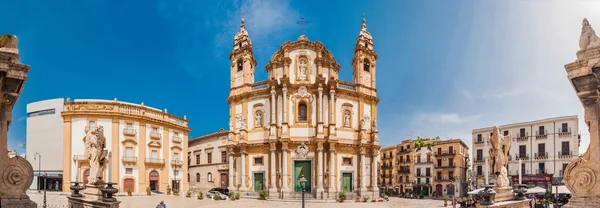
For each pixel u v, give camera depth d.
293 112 46.84
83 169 50.47
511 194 17.00
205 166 67.75
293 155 45.88
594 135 8.01
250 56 50.78
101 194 20.25
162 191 56.28
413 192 75.31
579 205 8.10
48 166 54.00
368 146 48.44
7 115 8.80
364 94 49.28
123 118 52.84
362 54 50.47
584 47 8.03
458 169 72.06
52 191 51.72
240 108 49.88
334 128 46.03
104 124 51.62
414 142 82.12
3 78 8.54
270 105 47.44
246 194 46.53
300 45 48.28
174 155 60.72
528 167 56.88
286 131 45.69
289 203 39.44
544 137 55.88
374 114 50.44
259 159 47.59
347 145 47.16
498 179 17.14
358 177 47.69
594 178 7.96
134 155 53.41
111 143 51.41
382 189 73.06
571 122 53.38
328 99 47.12
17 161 9.02
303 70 48.06
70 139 50.84
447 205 42.72
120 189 51.03
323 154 45.94
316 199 43.50
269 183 46.06
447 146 74.75
